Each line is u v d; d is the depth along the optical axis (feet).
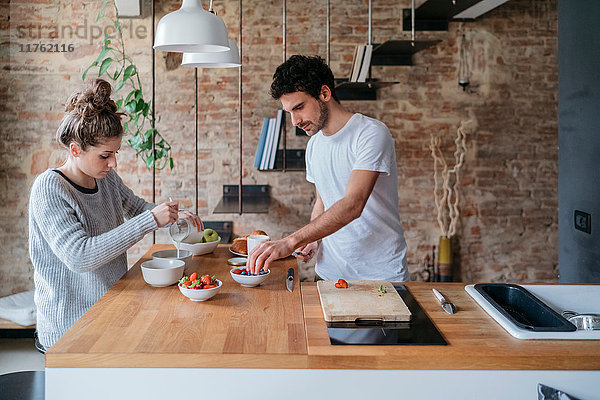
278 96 7.42
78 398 4.58
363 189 7.09
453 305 5.78
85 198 6.72
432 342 4.84
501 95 14.29
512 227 14.61
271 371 4.60
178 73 13.75
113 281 6.95
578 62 9.27
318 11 13.83
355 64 12.47
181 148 13.93
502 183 14.51
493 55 14.20
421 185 14.37
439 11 13.17
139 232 6.33
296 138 14.05
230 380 4.60
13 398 5.57
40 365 12.10
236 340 4.87
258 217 14.26
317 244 8.24
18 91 13.42
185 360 4.57
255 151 14.06
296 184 14.21
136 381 4.58
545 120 14.40
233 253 8.30
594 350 4.69
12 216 13.65
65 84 13.48
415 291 6.40
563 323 5.19
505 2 13.70
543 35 14.23
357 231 7.85
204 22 6.61
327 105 7.54
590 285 6.59
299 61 7.29
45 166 13.57
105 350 4.59
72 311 6.56
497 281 14.73
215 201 14.12
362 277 7.97
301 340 4.89
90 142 6.30
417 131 14.23
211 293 5.97
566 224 9.84
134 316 5.48
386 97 14.10
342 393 4.63
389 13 13.92
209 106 13.88
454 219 14.19
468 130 14.30
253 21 13.80
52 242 6.16
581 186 9.27
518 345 4.79
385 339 4.92
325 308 5.51
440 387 4.64
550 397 4.47
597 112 8.73
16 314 12.60
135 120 12.41
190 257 7.66
